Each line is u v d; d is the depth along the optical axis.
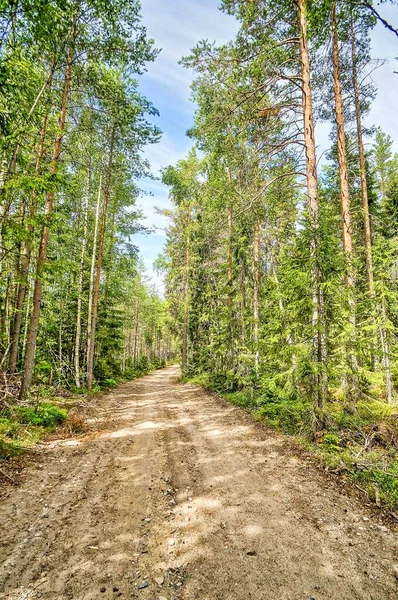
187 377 24.38
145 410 12.48
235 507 4.82
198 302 24.70
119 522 4.39
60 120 11.42
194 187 21.78
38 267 10.41
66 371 17.77
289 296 8.88
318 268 8.12
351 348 8.62
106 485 5.55
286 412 9.38
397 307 11.98
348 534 4.10
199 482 5.73
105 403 13.80
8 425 7.69
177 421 10.49
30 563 3.49
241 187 12.19
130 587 3.20
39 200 9.48
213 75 10.25
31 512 4.54
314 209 8.76
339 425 8.23
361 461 6.20
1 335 10.84
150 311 50.81
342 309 8.67
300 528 4.25
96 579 3.29
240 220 15.55
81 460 6.71
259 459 6.86
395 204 20.06
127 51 11.93
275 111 10.69
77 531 4.14
